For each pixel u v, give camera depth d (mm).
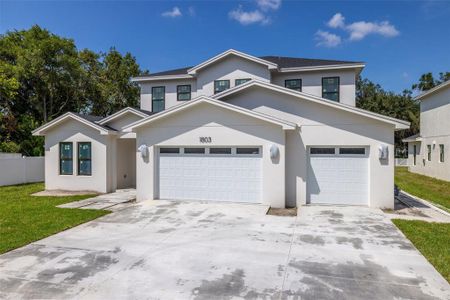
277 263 5551
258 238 7078
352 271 5180
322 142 10969
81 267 5410
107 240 6992
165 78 17688
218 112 11297
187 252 6160
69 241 6926
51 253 6133
